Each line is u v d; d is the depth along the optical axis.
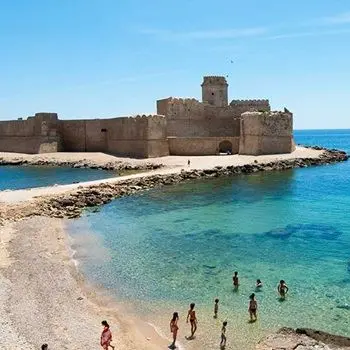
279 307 22.42
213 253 31.27
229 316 21.55
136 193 55.75
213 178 67.44
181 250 32.03
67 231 37.50
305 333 18.89
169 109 94.88
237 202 49.22
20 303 21.92
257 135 85.19
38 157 96.88
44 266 27.83
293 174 71.25
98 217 42.97
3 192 51.50
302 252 31.16
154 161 80.94
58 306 22.05
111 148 95.25
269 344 18.00
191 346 18.84
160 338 19.55
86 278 26.52
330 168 79.50
